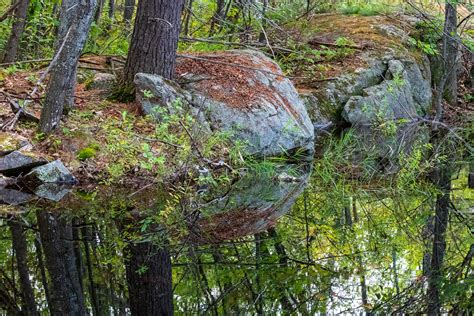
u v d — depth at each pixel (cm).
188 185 753
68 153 742
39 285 457
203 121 852
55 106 742
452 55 1340
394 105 1195
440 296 507
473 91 1462
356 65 1238
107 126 801
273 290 497
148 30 877
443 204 799
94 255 523
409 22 1438
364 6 1528
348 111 1134
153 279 489
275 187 826
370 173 930
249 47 1170
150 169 729
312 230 657
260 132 888
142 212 645
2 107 796
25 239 546
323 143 1066
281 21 1417
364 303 488
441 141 1149
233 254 560
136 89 862
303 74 1208
